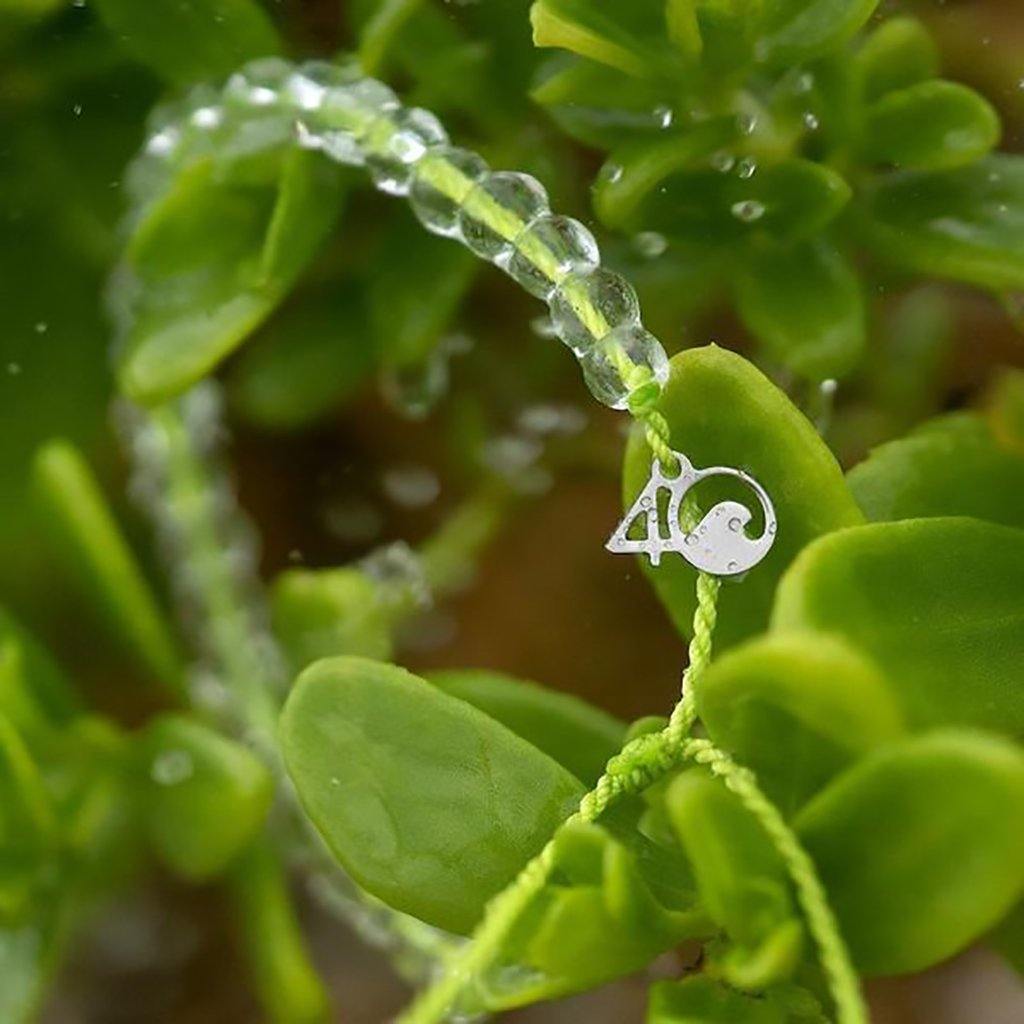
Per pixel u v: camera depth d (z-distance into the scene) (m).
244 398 0.35
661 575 0.29
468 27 0.33
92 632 0.35
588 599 0.35
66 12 0.33
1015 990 0.33
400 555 0.36
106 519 0.33
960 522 0.28
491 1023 0.34
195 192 0.32
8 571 0.35
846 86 0.31
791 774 0.28
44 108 0.34
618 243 0.32
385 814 0.28
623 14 0.30
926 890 0.27
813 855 0.27
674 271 0.32
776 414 0.29
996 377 0.32
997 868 0.26
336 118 0.32
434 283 0.33
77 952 0.35
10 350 0.35
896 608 0.28
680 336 0.32
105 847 0.33
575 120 0.31
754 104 0.31
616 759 0.28
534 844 0.28
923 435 0.31
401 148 0.31
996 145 0.32
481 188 0.31
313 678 0.28
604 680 0.34
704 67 0.30
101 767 0.33
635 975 0.33
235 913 0.34
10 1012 0.32
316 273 0.34
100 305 0.35
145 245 0.32
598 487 0.36
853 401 0.33
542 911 0.28
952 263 0.31
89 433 0.35
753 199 0.31
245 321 0.32
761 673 0.26
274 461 0.36
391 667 0.28
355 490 0.36
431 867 0.28
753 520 0.29
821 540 0.28
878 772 0.26
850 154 0.31
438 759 0.28
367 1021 0.34
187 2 0.33
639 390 0.29
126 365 0.32
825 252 0.31
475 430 0.36
